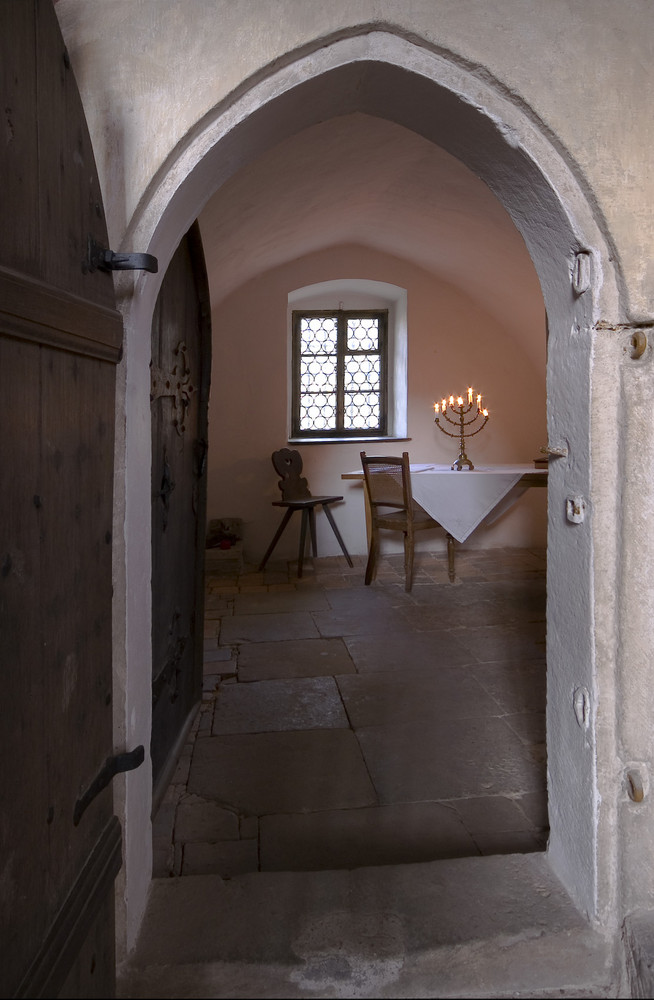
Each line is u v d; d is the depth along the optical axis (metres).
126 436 1.62
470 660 3.90
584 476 1.73
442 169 4.43
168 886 1.90
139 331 1.71
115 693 1.64
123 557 1.62
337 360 7.00
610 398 1.69
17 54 1.11
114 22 1.59
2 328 1.03
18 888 1.11
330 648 4.12
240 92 1.64
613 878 1.72
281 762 2.79
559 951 1.69
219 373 6.33
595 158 1.66
